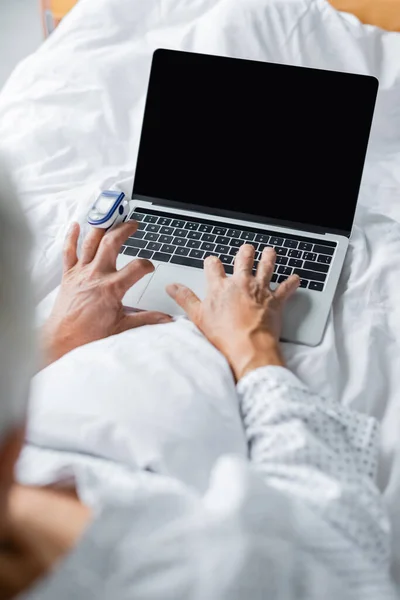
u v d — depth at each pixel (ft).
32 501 1.89
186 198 4.09
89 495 2.15
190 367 2.79
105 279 3.30
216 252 3.82
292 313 3.45
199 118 4.07
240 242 3.88
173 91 4.09
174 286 3.43
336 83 3.94
